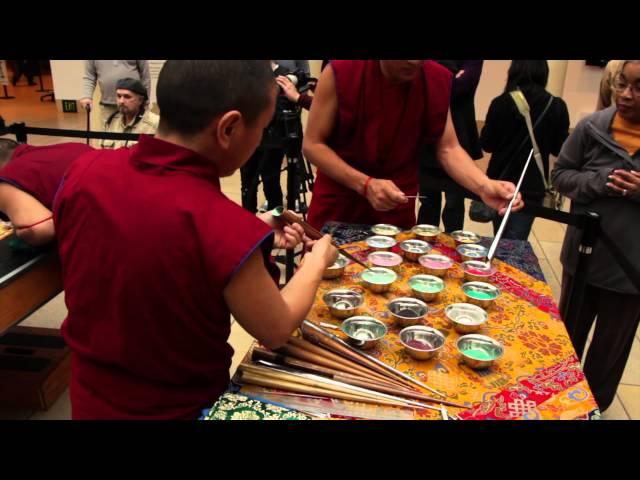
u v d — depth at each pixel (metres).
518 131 2.61
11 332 2.33
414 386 1.01
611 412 2.13
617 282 1.77
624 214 1.75
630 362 2.46
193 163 0.87
